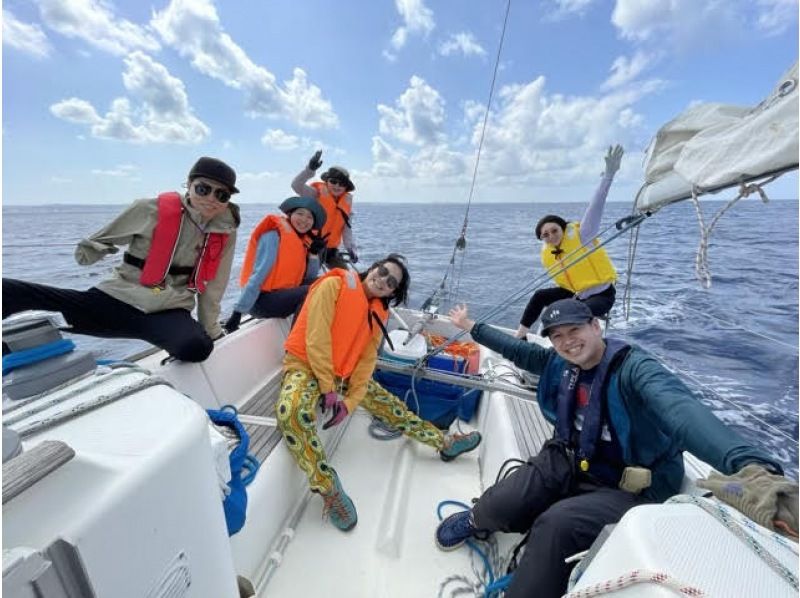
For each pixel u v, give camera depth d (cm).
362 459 208
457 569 149
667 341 511
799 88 92
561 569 106
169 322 187
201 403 186
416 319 338
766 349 481
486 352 304
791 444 311
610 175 310
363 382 192
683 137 137
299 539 157
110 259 754
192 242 198
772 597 50
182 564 64
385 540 156
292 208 286
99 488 50
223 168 190
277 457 158
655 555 55
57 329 85
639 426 121
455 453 205
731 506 75
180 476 62
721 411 359
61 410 66
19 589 39
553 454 137
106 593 49
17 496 46
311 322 172
